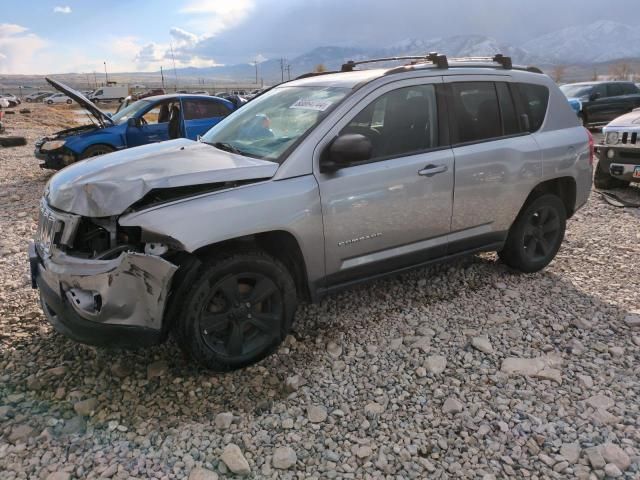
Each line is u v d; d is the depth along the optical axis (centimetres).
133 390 314
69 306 291
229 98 1361
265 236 330
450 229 408
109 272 278
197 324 305
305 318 405
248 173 317
